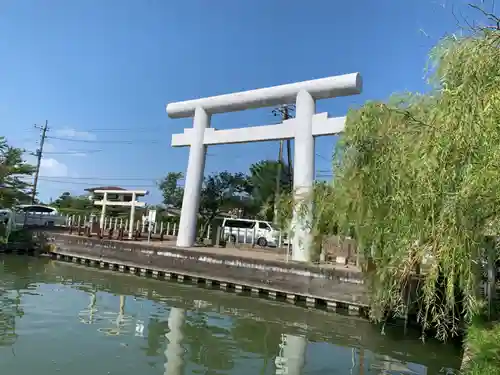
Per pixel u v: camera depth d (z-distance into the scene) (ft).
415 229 13.35
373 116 17.97
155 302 39.11
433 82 13.47
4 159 74.43
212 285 49.19
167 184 118.73
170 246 56.54
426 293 13.47
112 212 97.66
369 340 28.73
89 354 22.81
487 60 10.83
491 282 22.22
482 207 11.14
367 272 20.89
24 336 25.31
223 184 99.30
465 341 21.57
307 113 45.68
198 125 55.67
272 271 44.09
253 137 50.72
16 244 69.77
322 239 25.23
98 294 41.27
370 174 17.71
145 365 21.63
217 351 24.94
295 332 30.58
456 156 11.48
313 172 45.16
